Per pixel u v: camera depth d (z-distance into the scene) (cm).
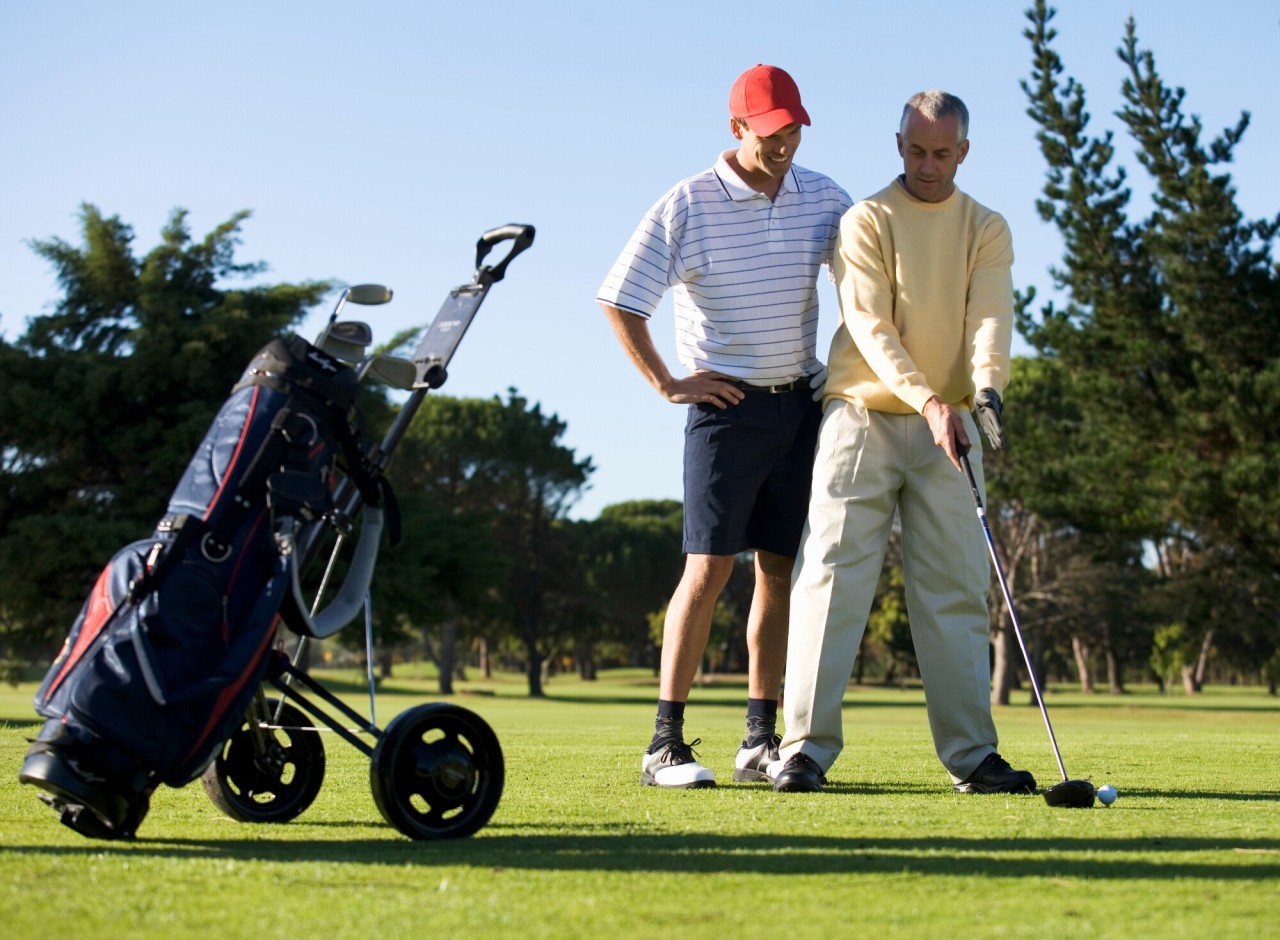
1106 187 2548
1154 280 2555
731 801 365
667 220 476
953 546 432
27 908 196
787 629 475
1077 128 2539
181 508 272
